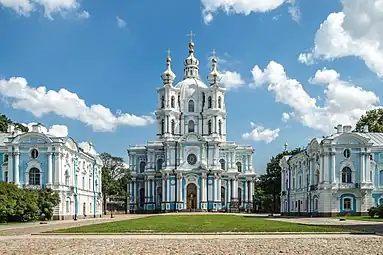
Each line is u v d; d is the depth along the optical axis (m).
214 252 25.22
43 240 32.56
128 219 74.19
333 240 30.97
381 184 84.31
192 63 144.25
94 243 30.14
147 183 127.75
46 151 77.69
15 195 63.31
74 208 83.56
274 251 25.56
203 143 122.75
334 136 84.12
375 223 53.50
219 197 121.50
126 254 24.83
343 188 81.88
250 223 54.03
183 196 119.75
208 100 135.88
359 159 83.31
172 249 26.56
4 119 113.19
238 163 134.75
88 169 96.06
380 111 113.62
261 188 145.50
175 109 134.88
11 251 26.50
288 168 110.81
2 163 80.94
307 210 92.94
